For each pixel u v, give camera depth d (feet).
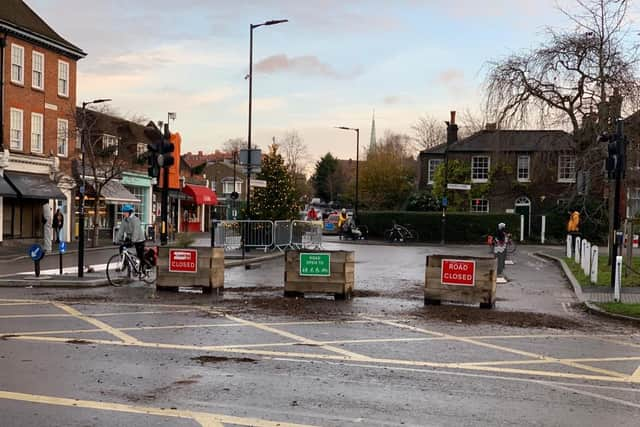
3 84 106.22
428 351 29.22
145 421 18.60
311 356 27.61
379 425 18.65
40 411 19.38
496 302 46.57
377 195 223.10
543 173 130.62
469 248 120.26
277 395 21.49
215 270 49.42
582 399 21.85
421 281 59.77
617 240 52.44
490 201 160.97
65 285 52.31
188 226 196.85
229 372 24.50
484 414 19.88
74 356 26.73
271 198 102.63
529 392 22.58
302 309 41.29
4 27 105.91
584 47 88.43
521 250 115.24
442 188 163.53
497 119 105.70
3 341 29.63
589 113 89.51
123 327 33.78
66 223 122.52
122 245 55.11
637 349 30.96
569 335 34.32
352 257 47.96
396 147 289.53
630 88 81.66
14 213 109.60
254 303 43.62
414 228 148.56
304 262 46.83
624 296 48.80
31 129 113.70
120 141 139.64
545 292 53.42
